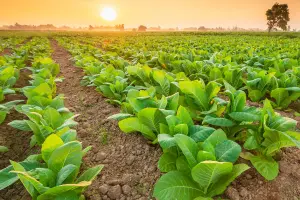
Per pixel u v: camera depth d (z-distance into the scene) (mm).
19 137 3938
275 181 2609
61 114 3580
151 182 2754
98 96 5910
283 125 2533
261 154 2785
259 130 2744
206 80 6215
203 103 3443
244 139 3293
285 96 4582
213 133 2457
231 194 2453
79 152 2289
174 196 2143
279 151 2998
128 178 2820
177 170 2432
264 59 7641
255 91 4828
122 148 3467
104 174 2945
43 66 7422
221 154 2229
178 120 2633
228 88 3486
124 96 4898
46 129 2951
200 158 2127
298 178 2662
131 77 5906
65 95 6293
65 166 2092
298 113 4508
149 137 3395
